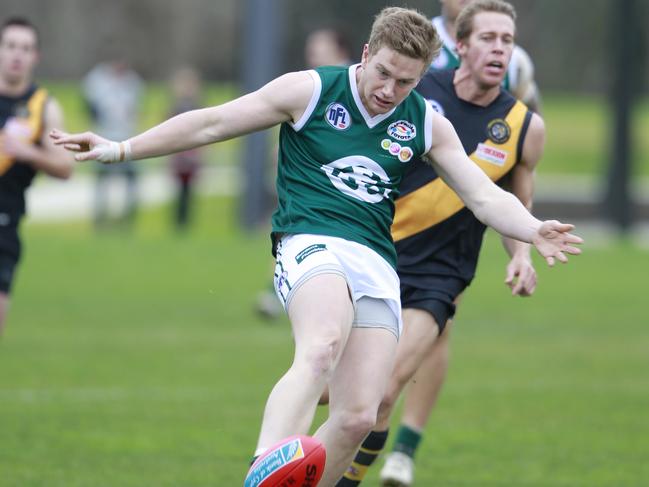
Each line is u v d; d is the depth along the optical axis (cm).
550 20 18088
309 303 1631
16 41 2738
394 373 2062
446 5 2317
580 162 13150
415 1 11838
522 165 2162
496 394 3231
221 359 3619
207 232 7956
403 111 1736
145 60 19562
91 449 2497
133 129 7488
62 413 2836
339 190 1720
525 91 2341
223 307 4681
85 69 19275
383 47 1642
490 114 2142
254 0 7475
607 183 9575
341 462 1709
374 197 1731
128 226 7744
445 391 3262
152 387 3184
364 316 1711
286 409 1543
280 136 1780
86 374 3334
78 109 13700
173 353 3706
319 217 1709
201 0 19712
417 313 2108
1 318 2717
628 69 8619
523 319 4597
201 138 1712
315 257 1667
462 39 2125
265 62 7481
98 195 7706
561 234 1684
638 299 5178
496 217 1734
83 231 7731
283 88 1709
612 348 4006
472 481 2336
